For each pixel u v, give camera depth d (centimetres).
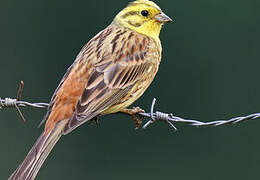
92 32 1891
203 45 1844
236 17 1830
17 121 1788
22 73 1938
